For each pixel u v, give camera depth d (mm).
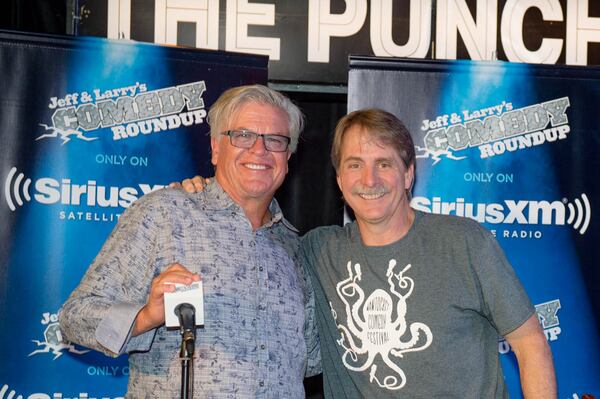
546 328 3328
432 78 3354
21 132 3133
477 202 3344
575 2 3709
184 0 3586
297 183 4129
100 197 3188
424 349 2408
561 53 3705
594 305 3342
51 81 3158
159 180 3236
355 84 3334
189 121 3271
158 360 2291
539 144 3365
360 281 2506
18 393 3100
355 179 2480
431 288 2434
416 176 3338
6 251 3111
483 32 3691
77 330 2178
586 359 3328
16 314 3109
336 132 2584
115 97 3209
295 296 2473
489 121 3357
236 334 2307
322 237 2672
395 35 3676
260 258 2422
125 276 2275
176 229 2350
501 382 2471
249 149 2430
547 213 3354
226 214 2432
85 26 3543
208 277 2322
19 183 3127
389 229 2504
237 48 3617
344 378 2531
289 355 2404
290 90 3650
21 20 3596
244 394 2273
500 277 2418
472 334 2455
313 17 3645
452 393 2385
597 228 3361
